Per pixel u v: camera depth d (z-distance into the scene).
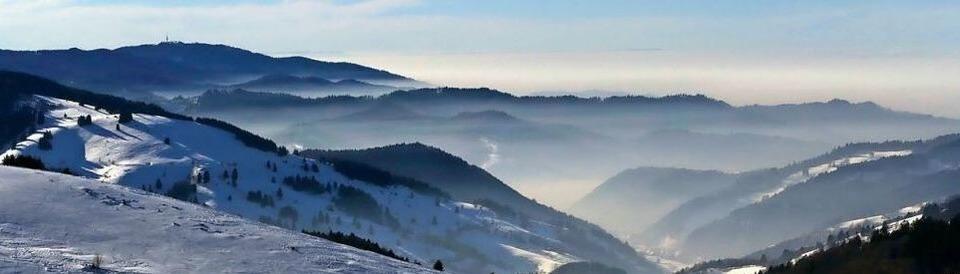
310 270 26.59
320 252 29.70
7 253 23.38
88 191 33.66
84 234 27.47
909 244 59.06
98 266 23.53
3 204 29.44
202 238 29.06
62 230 27.50
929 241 57.22
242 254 27.59
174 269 24.73
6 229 26.47
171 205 34.66
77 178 37.47
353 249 32.28
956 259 54.06
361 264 28.88
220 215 34.72
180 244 27.86
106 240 27.19
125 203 32.88
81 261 23.91
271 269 26.11
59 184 34.25
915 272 54.06
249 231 31.47
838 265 62.22
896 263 56.59
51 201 31.00
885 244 62.56
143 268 24.33
